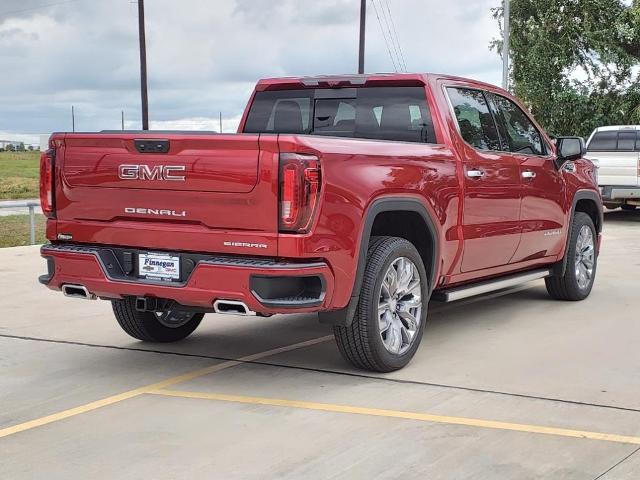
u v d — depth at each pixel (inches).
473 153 243.9
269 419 174.7
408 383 201.9
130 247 200.1
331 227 184.9
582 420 172.9
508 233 261.1
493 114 265.1
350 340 203.2
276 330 269.3
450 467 146.6
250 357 230.4
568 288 311.6
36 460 151.5
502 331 263.3
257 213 181.3
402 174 208.2
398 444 158.6
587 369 214.7
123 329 243.4
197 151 186.5
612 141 682.8
